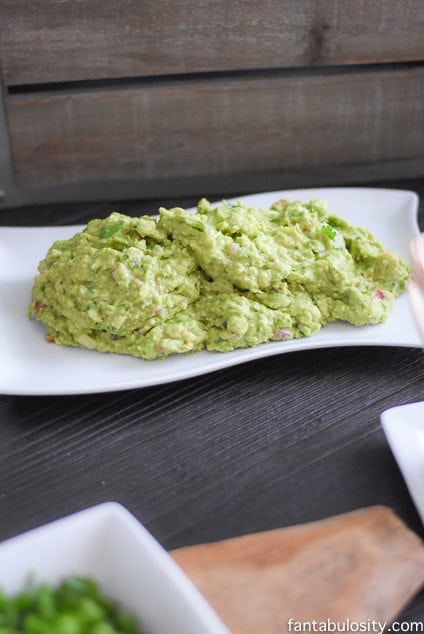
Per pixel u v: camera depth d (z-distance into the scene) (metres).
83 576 0.45
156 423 0.57
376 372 0.62
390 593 0.48
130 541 0.45
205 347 0.60
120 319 0.58
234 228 0.62
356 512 0.52
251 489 0.54
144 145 0.80
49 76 0.75
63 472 0.54
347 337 0.61
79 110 0.77
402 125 0.83
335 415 0.59
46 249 0.67
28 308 0.62
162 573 0.44
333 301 0.62
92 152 0.79
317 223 0.64
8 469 0.54
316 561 0.50
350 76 0.80
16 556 0.44
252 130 0.81
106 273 0.59
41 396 0.58
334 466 0.55
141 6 0.73
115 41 0.74
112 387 0.56
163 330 0.58
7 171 0.78
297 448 0.56
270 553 0.50
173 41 0.75
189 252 0.61
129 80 0.78
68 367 0.58
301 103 0.80
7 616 0.43
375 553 0.50
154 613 0.44
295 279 0.61
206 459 0.55
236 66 0.77
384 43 0.79
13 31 0.72
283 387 0.60
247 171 0.83
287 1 0.75
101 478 0.54
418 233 0.70
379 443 0.57
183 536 0.51
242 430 0.57
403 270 0.64
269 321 0.59
